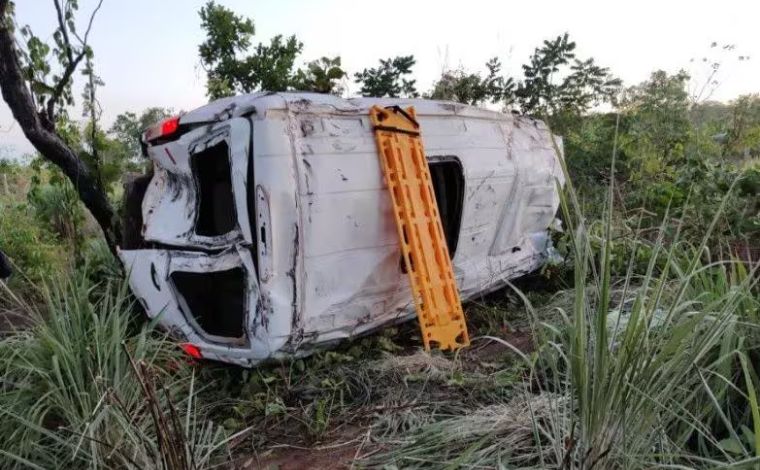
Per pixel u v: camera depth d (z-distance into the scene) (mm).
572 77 9828
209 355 4055
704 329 2643
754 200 5719
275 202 3621
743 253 4934
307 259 3795
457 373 3676
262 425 3490
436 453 2764
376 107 4250
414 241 4211
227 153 4223
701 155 6957
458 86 9094
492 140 5332
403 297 4539
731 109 8656
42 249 6797
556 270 5941
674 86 9391
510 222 5617
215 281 4617
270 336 3715
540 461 2422
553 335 3473
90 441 2910
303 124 3818
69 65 5941
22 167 10367
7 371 3416
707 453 2502
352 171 4020
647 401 2244
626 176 8688
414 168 4379
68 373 3205
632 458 2221
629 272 2439
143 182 4906
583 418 2279
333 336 4070
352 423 3410
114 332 3469
